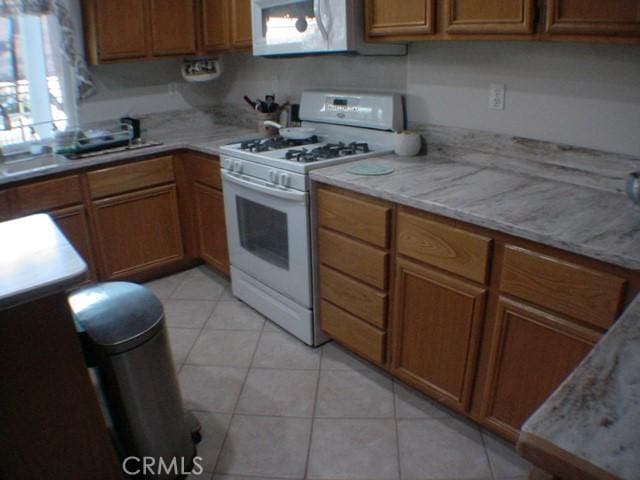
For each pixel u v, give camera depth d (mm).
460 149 2244
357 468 1789
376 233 1967
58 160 2783
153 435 1636
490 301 1665
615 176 1771
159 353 1603
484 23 1724
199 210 3221
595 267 1353
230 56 3523
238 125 3662
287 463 1817
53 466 1426
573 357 1469
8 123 2939
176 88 3578
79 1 2959
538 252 1473
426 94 2322
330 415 2045
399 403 2105
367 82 2592
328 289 2324
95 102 3254
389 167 2197
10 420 1325
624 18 1392
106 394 1606
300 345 2527
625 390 709
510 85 1993
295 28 2352
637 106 1673
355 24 2152
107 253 2982
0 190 2506
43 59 3006
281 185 2287
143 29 3016
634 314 947
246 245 2744
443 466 1788
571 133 1861
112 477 1540
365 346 2221
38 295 1206
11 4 2697
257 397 2160
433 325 1888
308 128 2801
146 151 2971
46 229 1540
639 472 568
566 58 1806
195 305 2953
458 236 1675
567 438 620
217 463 1821
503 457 1817
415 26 1940
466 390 1842
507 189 1844
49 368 1353
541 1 1568
